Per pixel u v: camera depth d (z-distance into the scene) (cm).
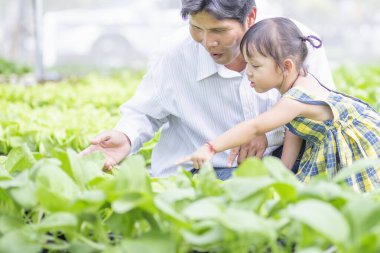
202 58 382
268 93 387
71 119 567
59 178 207
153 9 2669
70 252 197
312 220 163
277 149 398
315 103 338
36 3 1098
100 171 238
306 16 2878
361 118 350
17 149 255
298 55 344
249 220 168
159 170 412
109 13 2748
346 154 344
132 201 188
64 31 2609
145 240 184
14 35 2559
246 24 352
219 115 393
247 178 193
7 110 612
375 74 995
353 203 177
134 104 394
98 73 1332
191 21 336
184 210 179
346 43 2641
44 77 1120
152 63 412
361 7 2859
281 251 187
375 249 160
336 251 187
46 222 188
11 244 190
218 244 184
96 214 200
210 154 311
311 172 352
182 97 392
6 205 218
